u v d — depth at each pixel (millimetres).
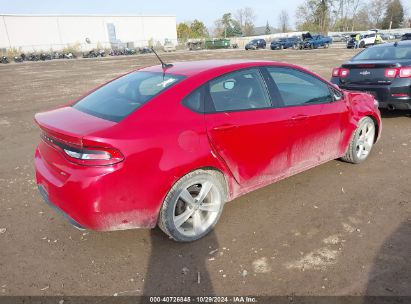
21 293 2773
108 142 2707
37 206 4191
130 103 3158
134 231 3570
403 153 5500
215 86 3375
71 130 2820
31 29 64375
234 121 3361
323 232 3449
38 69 29250
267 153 3693
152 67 4020
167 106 3080
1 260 3178
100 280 2898
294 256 3111
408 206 3875
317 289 2717
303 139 4023
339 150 4609
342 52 33406
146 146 2859
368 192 4227
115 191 2785
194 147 3105
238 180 3549
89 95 3771
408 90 6477
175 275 2928
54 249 3324
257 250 3215
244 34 106938
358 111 4727
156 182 2936
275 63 3938
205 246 3299
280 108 3771
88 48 70312
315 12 89375
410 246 3176
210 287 2785
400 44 7453
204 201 3439
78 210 2803
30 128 8195
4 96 13641
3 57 46719
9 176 5180
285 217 3742
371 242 3262
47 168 3162
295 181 4582
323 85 4352
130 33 76312
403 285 2723
